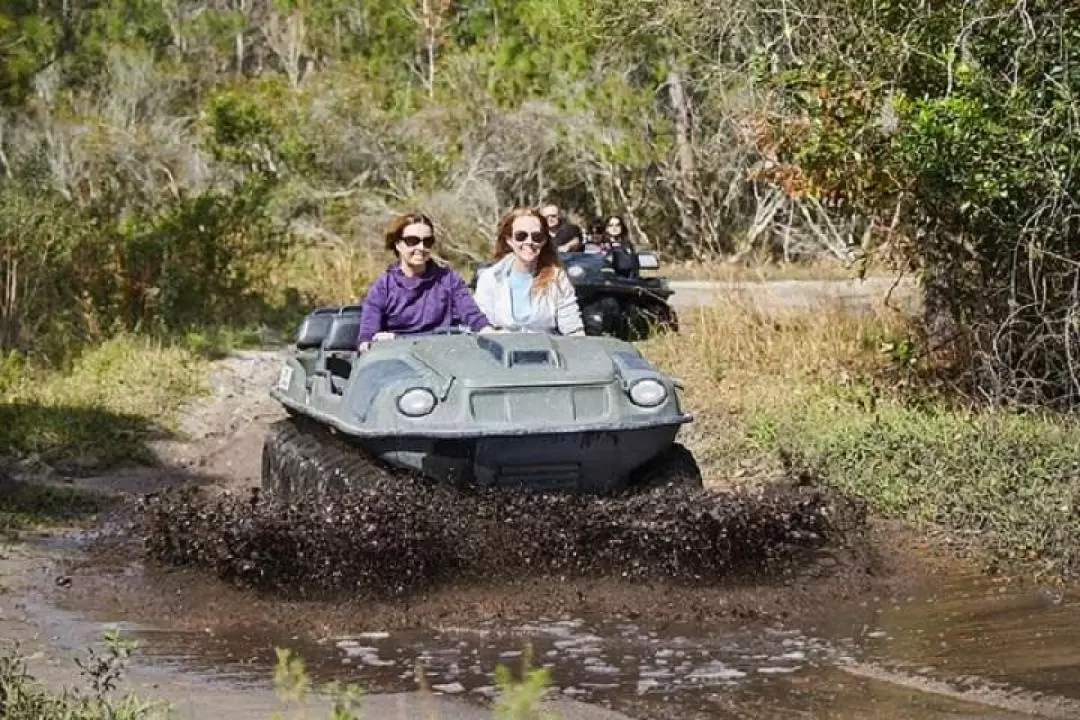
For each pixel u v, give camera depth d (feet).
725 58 83.46
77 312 69.82
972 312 52.65
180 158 135.85
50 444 52.37
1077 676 27.68
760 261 100.58
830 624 31.83
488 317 39.83
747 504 34.45
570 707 26.37
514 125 141.18
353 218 131.85
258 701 26.89
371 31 176.04
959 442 42.98
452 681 28.25
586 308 72.59
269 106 142.10
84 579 36.22
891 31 50.19
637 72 142.92
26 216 70.85
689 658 29.53
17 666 26.86
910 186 49.67
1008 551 36.37
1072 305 47.11
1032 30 45.78
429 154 139.64
